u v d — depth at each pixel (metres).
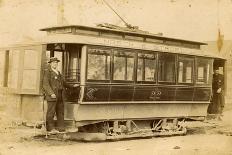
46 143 11.46
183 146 12.07
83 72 11.48
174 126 14.61
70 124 11.83
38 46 11.59
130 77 12.73
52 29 12.81
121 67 12.45
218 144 12.44
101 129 12.64
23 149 10.34
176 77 14.31
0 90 12.52
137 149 11.12
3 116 12.31
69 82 11.93
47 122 11.34
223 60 16.75
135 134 13.15
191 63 14.92
